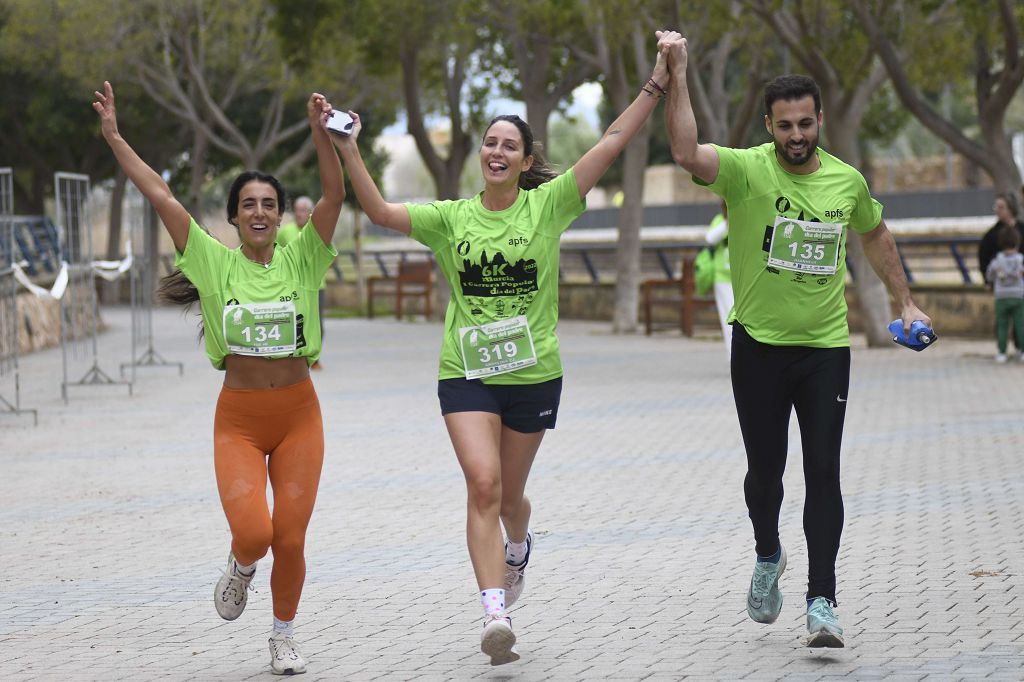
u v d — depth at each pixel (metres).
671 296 47.41
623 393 25.56
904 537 12.70
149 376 31.78
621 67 40.44
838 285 9.20
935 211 62.06
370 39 44.31
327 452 19.08
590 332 44.28
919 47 32.66
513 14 40.81
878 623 9.82
